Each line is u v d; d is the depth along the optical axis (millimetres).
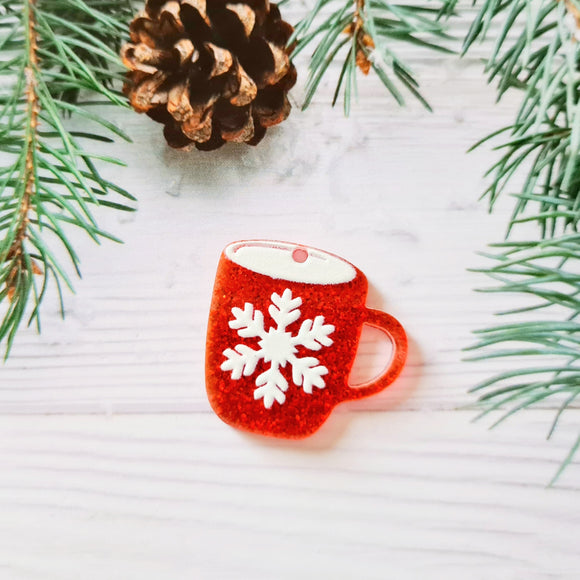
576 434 141
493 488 142
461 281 143
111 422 143
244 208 143
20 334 144
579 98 99
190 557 142
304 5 141
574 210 95
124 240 143
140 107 122
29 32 106
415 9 108
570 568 140
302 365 138
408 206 143
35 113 108
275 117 129
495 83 143
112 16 124
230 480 143
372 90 143
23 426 144
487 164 143
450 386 142
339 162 143
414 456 142
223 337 138
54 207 141
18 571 143
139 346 143
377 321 139
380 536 142
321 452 143
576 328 92
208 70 122
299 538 142
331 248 143
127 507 143
